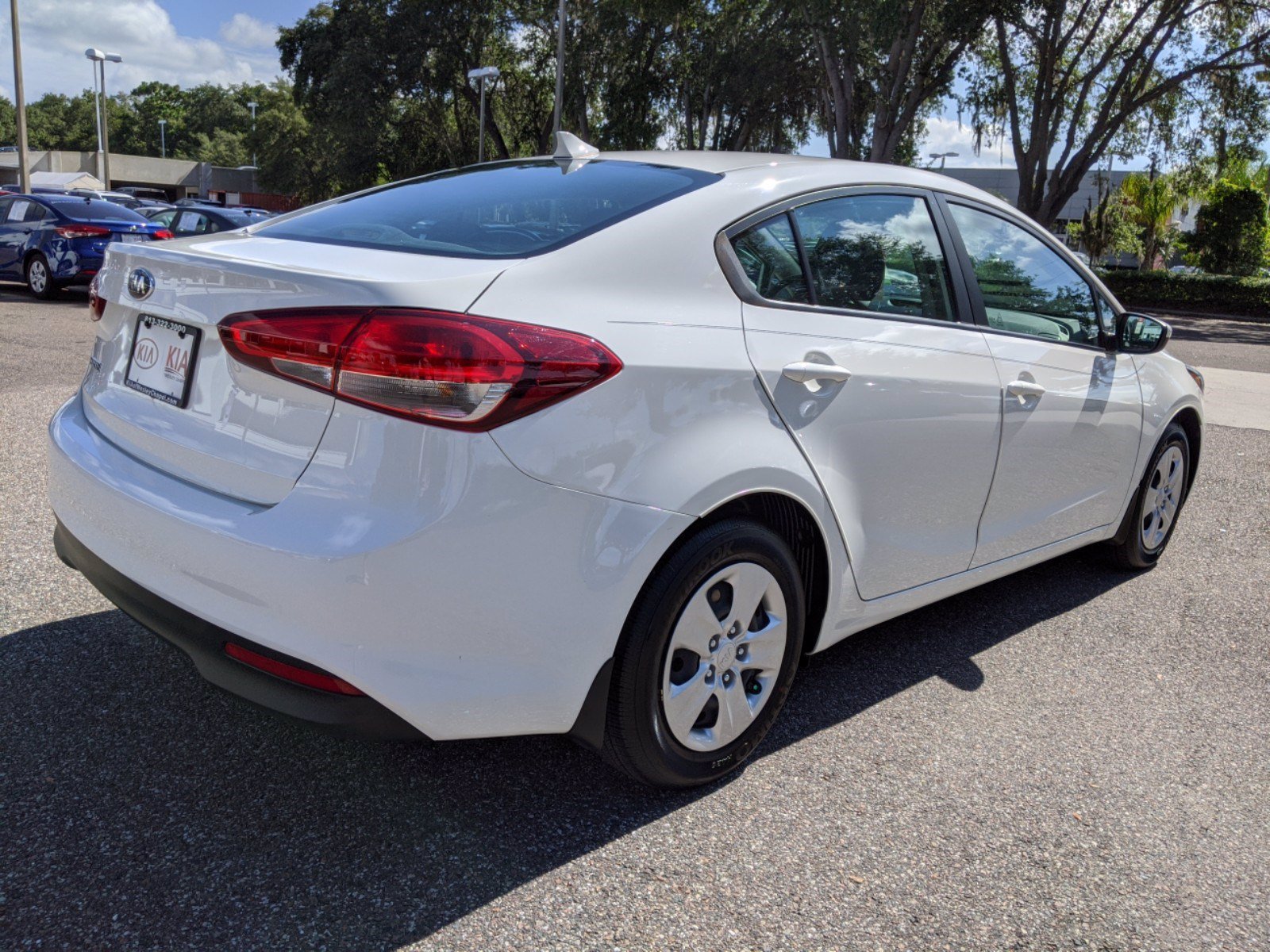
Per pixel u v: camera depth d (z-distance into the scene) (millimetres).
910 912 2031
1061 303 3467
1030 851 2262
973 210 3189
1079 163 27453
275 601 1883
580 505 1973
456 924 1904
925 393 2729
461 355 1840
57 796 2213
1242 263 30688
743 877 2104
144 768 2350
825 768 2566
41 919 1832
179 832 2119
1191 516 5234
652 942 1896
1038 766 2639
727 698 2385
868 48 26469
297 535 1872
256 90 63562
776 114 34781
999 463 3078
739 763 2482
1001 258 3219
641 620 2115
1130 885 2162
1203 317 26750
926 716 2891
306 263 2143
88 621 3096
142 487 2152
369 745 2525
